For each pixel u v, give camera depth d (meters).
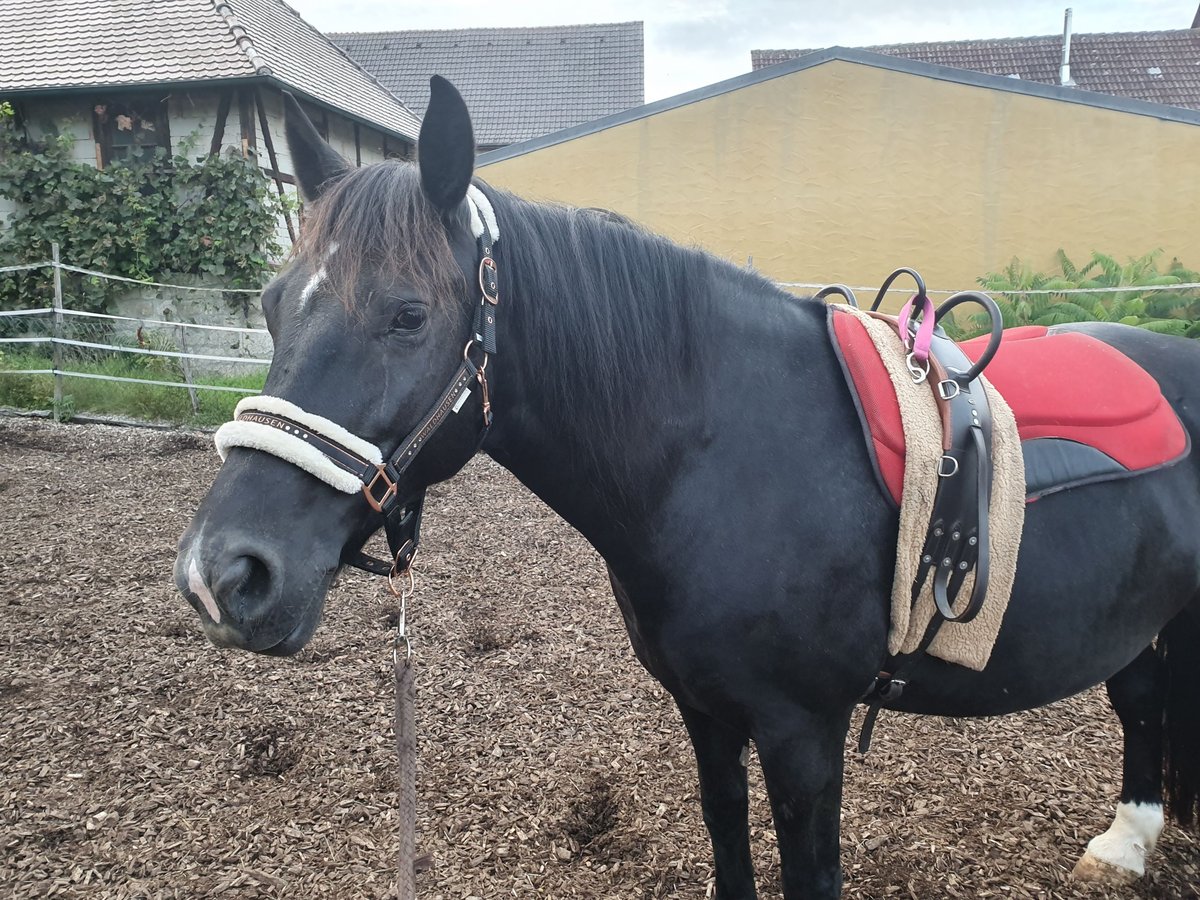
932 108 10.11
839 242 10.60
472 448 1.23
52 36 10.33
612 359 1.29
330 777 2.46
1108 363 1.57
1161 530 1.51
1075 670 1.51
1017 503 1.37
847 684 1.36
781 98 10.35
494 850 2.12
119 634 3.42
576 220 1.37
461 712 2.83
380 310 1.11
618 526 1.36
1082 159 9.92
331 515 1.12
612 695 2.93
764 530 1.31
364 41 21.95
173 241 9.64
